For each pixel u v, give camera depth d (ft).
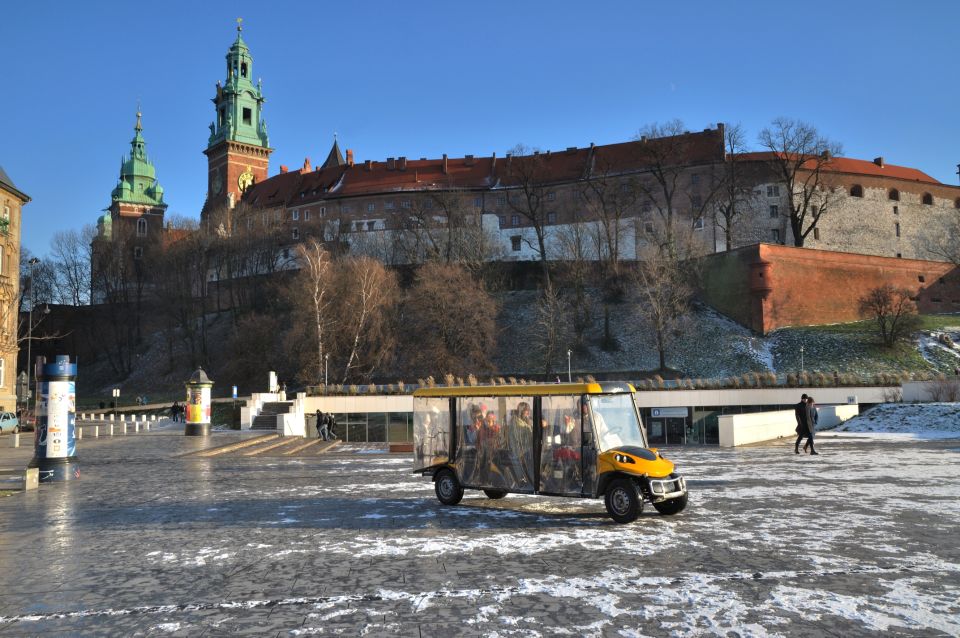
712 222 302.86
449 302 231.91
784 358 219.00
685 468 68.90
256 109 449.89
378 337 223.71
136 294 361.71
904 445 89.35
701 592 26.02
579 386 42.96
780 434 112.57
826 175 315.99
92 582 29.07
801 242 279.49
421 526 40.24
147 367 323.37
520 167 313.12
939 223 339.98
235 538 37.45
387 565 30.96
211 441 114.73
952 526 37.58
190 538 37.70
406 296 247.70
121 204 440.04
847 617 23.17
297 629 22.88
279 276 317.22
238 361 265.34
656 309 225.97
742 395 143.43
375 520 42.34
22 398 144.87
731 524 38.91
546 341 252.21
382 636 22.07
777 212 306.96
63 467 65.98
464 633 22.17
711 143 322.55
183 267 328.29
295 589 27.45
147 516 45.06
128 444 110.11
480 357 230.07
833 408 127.44
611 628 22.41
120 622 23.94
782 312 236.63
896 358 209.77
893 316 225.35
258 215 356.18
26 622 24.08
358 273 226.79
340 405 153.38
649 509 45.21
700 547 33.37
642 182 323.16
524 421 44.98
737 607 24.26
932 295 262.26
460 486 47.44
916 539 34.50
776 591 26.05
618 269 279.69
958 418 111.04
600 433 42.27
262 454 99.40
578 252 278.46
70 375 67.31
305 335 222.69
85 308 352.49
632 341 248.93
